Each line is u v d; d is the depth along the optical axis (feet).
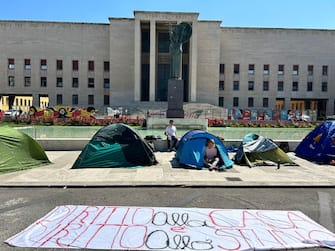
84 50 184.34
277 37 190.70
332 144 38.04
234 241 14.98
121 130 35.53
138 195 23.16
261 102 190.49
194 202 21.38
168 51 179.83
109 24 183.62
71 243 14.57
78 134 62.28
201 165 33.45
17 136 33.45
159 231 16.02
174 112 82.12
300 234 15.99
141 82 180.24
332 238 15.58
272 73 190.70
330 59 193.57
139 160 34.73
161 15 167.02
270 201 21.90
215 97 179.73
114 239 15.02
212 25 179.42
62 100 184.44
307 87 192.34
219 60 183.11
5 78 182.29
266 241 15.08
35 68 182.80
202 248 14.19
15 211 19.17
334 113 193.67
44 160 35.63
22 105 224.94
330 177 29.63
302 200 22.30
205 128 76.79
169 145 46.42
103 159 33.83
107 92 185.68
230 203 21.26
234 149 46.52
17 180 27.25
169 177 28.86
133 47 178.40
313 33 192.24
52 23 183.01
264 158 36.99
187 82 179.11
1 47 181.68
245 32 189.37
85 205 20.44
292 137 63.21
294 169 33.83
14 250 13.91
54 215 18.35
